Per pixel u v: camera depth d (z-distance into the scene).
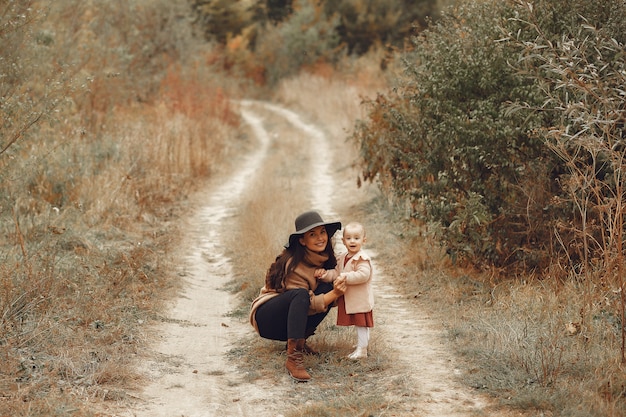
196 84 25.17
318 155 20.44
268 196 13.47
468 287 7.90
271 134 25.58
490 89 7.95
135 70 22.55
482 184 8.08
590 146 5.91
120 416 4.81
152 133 16.77
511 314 6.74
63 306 6.91
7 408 4.66
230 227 12.34
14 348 5.74
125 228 11.14
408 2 36.34
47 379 5.27
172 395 5.29
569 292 6.85
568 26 7.23
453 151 8.27
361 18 36.09
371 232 11.05
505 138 7.70
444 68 8.25
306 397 5.21
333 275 5.84
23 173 10.39
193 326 7.20
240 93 36.97
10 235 9.23
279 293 5.82
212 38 39.25
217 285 8.97
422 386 5.31
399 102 11.50
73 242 9.62
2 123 9.09
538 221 7.77
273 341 6.45
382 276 8.99
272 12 44.22
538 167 7.76
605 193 7.41
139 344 6.34
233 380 5.62
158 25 25.41
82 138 14.25
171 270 9.31
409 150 9.61
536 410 4.76
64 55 14.83
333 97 28.42
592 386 4.98
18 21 9.91
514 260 8.14
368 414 4.78
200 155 17.56
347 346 6.19
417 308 7.60
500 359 5.65
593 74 5.90
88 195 11.60
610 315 6.32
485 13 8.14
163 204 13.70
